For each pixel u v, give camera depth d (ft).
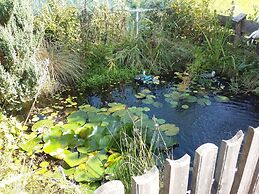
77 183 6.86
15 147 7.34
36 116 9.37
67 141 8.00
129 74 11.82
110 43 12.44
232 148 3.60
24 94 9.76
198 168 3.45
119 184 2.84
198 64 11.93
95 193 2.77
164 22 13.34
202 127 9.17
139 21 13.07
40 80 9.71
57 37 11.68
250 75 11.60
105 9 12.49
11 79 9.30
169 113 9.80
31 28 9.49
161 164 6.13
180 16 13.42
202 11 13.30
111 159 7.34
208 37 13.16
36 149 7.80
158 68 12.37
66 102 10.24
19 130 8.41
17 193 4.40
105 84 11.38
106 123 8.69
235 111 10.04
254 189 4.36
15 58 9.26
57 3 11.91
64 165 7.34
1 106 9.66
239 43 12.78
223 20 13.14
